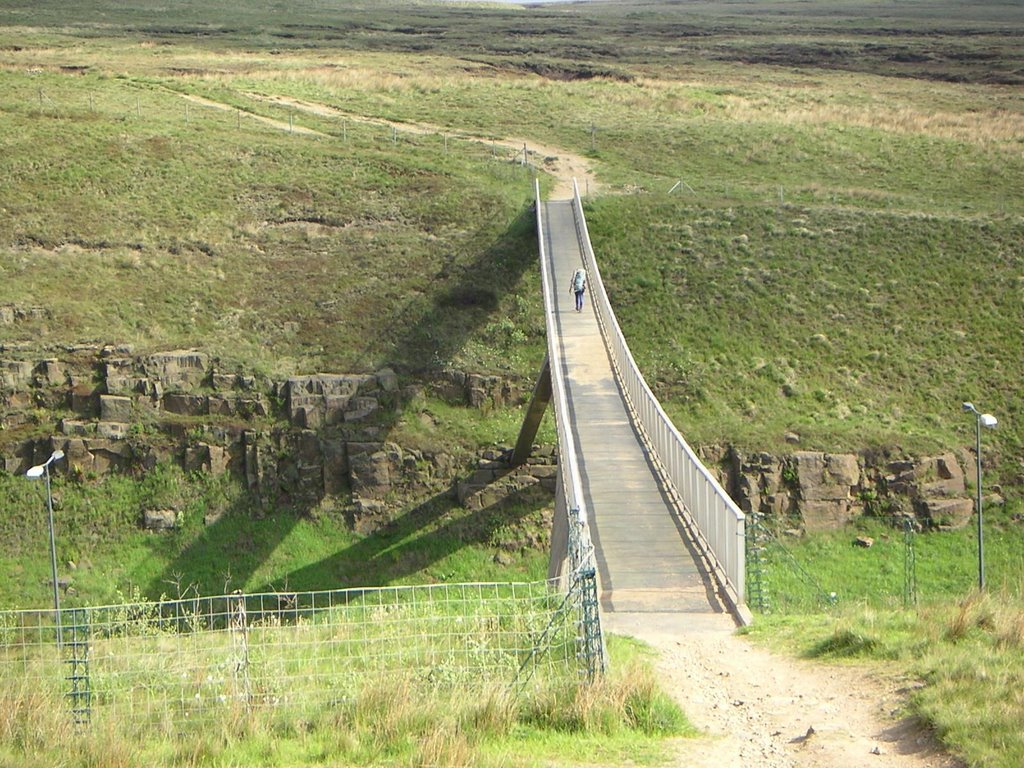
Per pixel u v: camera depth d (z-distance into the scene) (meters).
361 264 51.59
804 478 39.09
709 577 23.06
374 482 39.97
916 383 44.22
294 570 37.06
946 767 12.44
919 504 38.62
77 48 99.75
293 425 41.28
